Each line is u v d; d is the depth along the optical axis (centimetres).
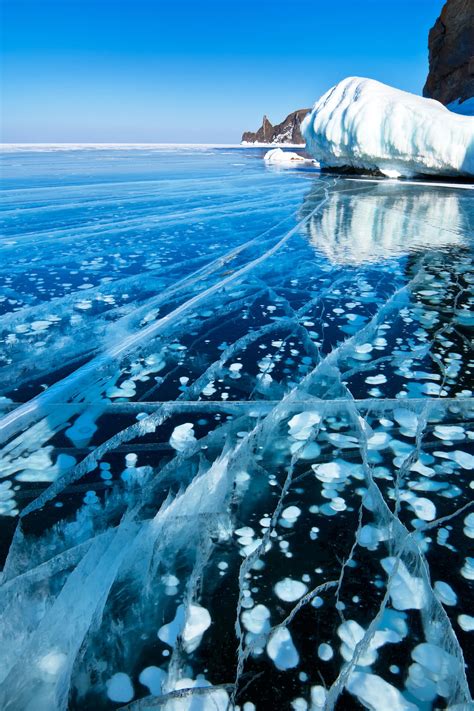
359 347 242
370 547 120
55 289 332
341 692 86
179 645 94
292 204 696
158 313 290
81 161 1662
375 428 172
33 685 86
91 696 84
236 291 329
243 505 134
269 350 239
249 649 94
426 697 85
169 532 122
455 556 117
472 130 909
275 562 115
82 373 211
